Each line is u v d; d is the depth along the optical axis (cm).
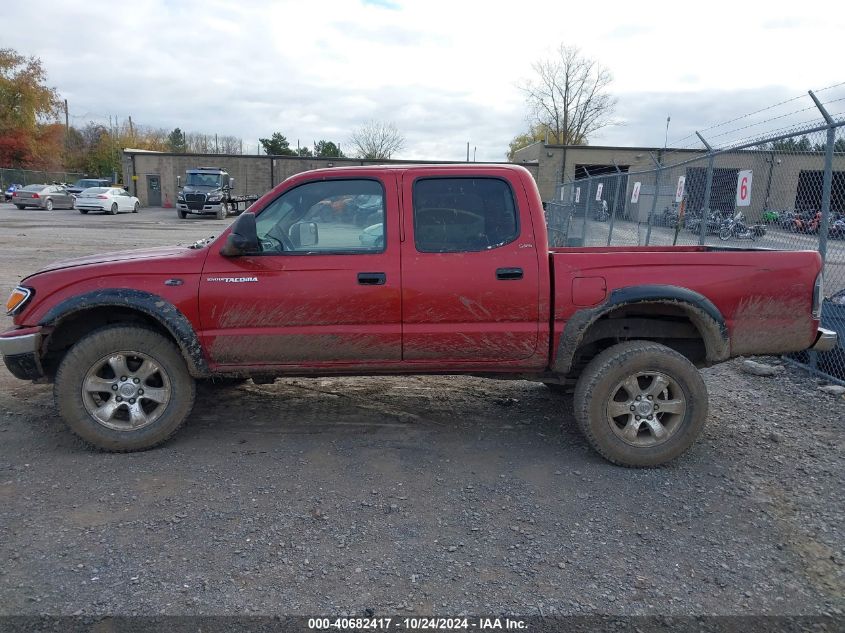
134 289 415
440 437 470
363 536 330
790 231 734
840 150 639
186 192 3100
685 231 1166
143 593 280
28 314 419
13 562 302
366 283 416
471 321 423
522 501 372
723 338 420
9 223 2470
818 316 428
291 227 428
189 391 436
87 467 408
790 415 523
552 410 532
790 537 337
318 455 432
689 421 415
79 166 7025
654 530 343
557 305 418
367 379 610
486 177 427
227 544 321
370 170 428
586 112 5303
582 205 1738
